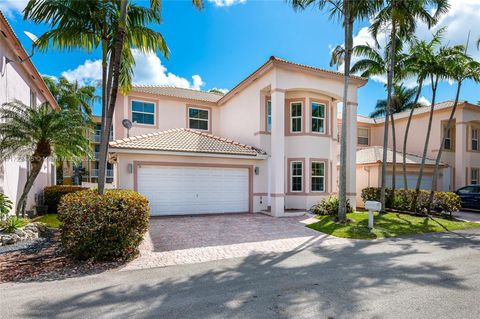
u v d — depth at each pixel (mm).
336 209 14273
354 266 6430
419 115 23312
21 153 10102
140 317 3947
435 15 13516
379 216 13688
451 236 10203
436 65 14258
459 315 4059
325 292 4871
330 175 16688
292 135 16109
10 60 10977
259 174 15500
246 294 4773
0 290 4852
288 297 4652
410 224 12125
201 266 6375
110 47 9094
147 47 9773
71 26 8422
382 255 7445
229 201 14836
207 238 9211
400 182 20000
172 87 22000
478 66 13789
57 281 5297
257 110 15852
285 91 15766
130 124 16359
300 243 8773
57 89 26594
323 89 15367
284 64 14078
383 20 14016
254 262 6727
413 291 4930
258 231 10430
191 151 13539
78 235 6355
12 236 7637
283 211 13922
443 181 22094
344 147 12125
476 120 22297
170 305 4332
